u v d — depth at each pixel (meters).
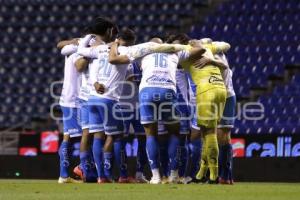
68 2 72.19
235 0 70.31
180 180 34.62
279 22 67.06
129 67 35.16
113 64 32.34
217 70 30.94
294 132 55.44
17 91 65.81
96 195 22.47
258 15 68.31
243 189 26.12
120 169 34.44
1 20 70.94
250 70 63.16
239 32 67.38
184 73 34.47
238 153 49.47
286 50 64.44
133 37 33.22
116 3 71.62
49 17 71.25
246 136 49.41
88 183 32.47
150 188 26.44
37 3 72.44
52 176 50.66
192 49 30.73
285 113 57.91
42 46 69.06
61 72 67.19
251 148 49.31
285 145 48.75
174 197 21.58
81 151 34.44
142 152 35.81
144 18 70.50
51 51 68.88
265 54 64.31
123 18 70.69
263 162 48.28
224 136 32.91
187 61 31.03
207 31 68.62
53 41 69.50
